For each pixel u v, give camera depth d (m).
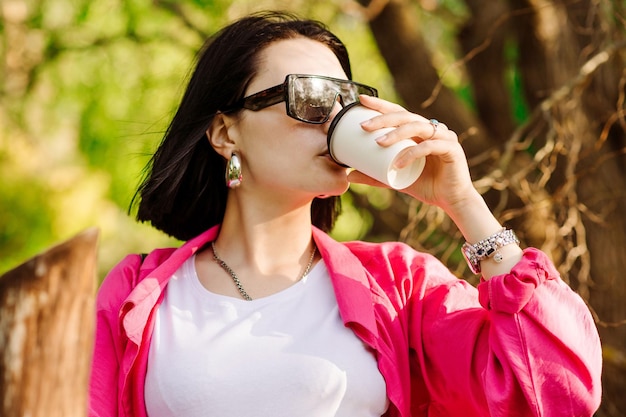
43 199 8.62
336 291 2.23
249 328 2.18
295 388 2.11
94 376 2.21
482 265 2.26
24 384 1.48
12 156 8.47
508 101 5.74
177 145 2.41
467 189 2.27
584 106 4.92
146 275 2.34
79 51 7.01
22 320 1.48
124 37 6.89
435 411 2.36
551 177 5.04
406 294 2.33
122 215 8.95
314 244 2.40
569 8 5.03
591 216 4.06
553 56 5.13
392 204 6.31
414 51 5.48
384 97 7.05
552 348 2.09
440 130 2.18
